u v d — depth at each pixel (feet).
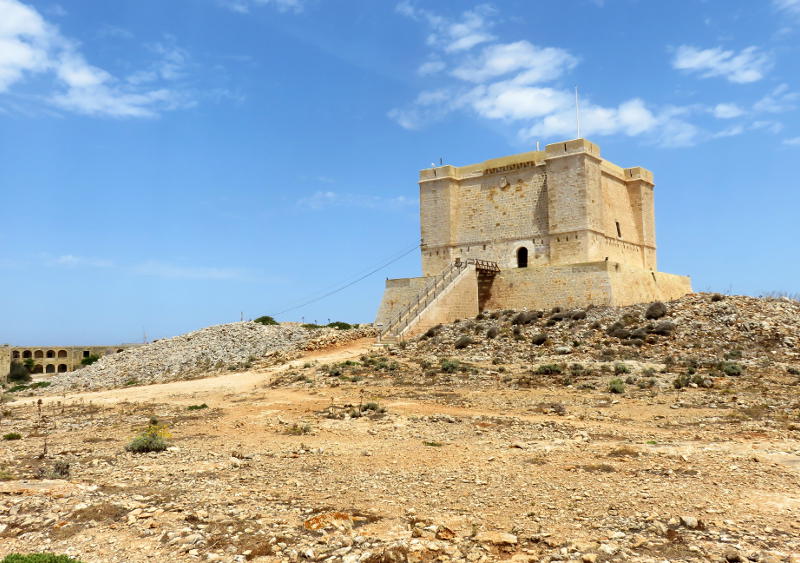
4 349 330.13
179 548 36.40
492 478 50.57
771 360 125.49
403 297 222.89
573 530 37.19
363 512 42.16
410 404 98.48
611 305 182.29
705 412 83.20
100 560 34.96
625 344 144.97
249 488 49.21
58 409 122.31
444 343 169.07
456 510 42.04
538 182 220.43
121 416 102.01
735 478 47.57
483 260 230.48
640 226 247.91
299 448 66.28
